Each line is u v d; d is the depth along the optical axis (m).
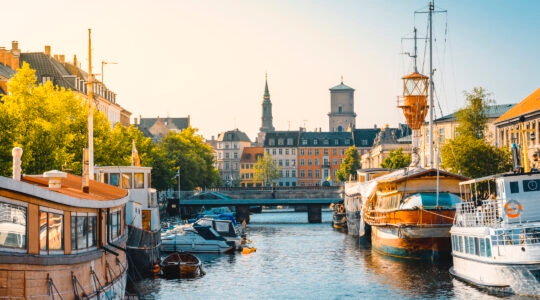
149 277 56.59
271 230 116.00
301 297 49.16
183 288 52.44
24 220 26.39
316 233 107.94
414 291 49.50
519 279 45.00
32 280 26.45
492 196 55.66
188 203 141.50
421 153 142.12
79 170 74.06
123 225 42.78
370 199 80.56
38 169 64.12
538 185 48.38
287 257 73.56
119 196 38.62
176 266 57.50
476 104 107.19
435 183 66.81
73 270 30.27
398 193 67.25
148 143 119.31
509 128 110.81
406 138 190.50
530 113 98.88
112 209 39.12
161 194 138.00
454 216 63.25
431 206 64.69
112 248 37.75
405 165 148.50
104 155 82.50
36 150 64.38
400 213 65.44
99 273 34.31
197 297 49.00
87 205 31.31
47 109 69.06
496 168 90.31
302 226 127.62
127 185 59.75
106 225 37.00
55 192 27.72
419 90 81.56
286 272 61.72
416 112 81.69
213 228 86.00
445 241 63.97
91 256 32.44
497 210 50.38
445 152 92.44
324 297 49.06
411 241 64.94
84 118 79.19
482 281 48.56
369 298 48.22
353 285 53.47
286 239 96.38
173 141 156.88
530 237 46.00
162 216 132.75
